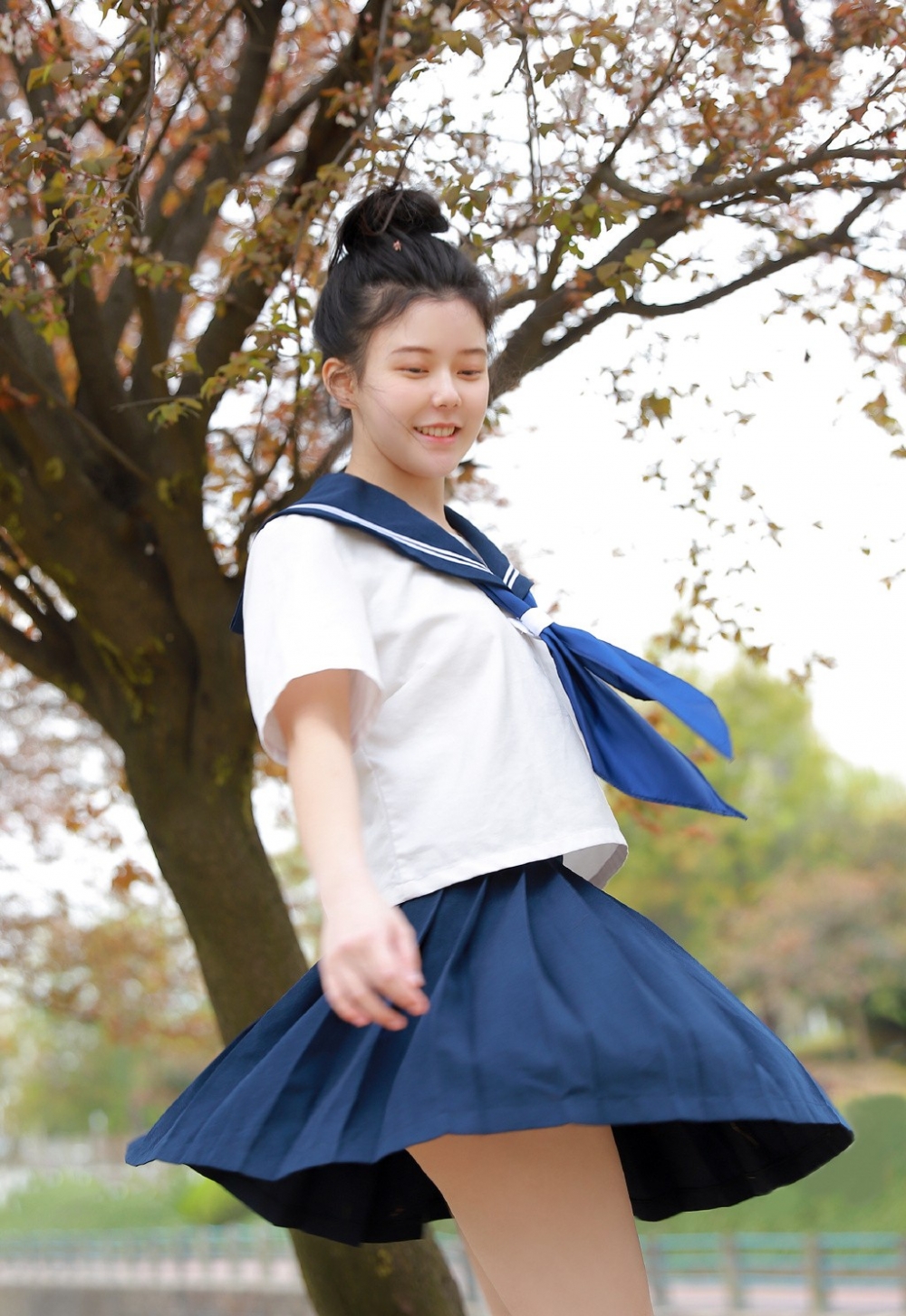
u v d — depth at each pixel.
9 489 3.97
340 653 1.40
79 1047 37.59
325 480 1.64
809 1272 12.32
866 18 3.03
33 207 3.54
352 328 1.67
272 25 4.12
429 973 1.39
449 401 1.62
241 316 3.89
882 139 3.13
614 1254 1.38
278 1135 1.33
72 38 3.85
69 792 8.11
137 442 4.11
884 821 29.16
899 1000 29.31
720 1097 1.28
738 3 3.05
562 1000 1.33
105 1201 30.41
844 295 3.53
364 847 1.49
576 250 2.88
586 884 1.53
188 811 4.10
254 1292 15.65
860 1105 19.91
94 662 4.32
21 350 4.14
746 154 3.24
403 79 2.99
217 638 4.05
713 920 29.88
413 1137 1.23
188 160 5.07
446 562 1.60
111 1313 17.39
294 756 1.38
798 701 28.55
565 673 1.66
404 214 1.74
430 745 1.50
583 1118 1.24
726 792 29.25
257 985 4.06
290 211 3.36
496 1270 1.40
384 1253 3.63
